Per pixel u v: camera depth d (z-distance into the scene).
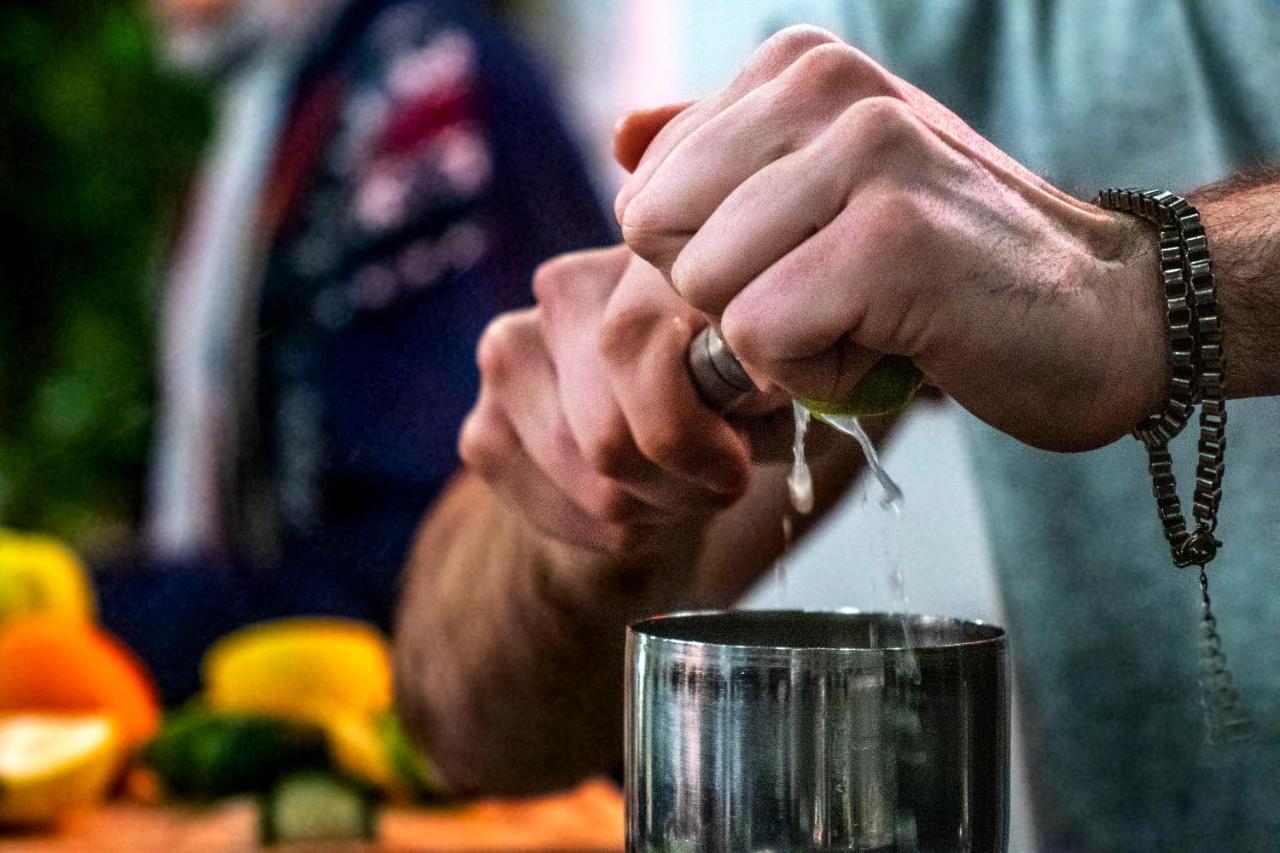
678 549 0.95
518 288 1.49
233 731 1.23
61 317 2.13
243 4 1.83
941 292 0.70
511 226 1.49
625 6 1.94
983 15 1.15
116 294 2.13
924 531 1.31
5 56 2.03
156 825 1.22
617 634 1.00
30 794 1.17
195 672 1.49
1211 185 0.83
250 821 1.24
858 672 0.71
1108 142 1.11
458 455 1.48
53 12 2.07
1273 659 1.07
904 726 0.71
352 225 1.50
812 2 1.26
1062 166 1.12
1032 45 1.14
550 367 0.88
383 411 1.48
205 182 1.89
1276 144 1.09
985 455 1.16
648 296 0.81
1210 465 0.75
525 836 1.20
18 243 2.10
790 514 1.01
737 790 0.71
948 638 0.77
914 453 1.32
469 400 1.47
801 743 0.71
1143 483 1.11
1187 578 1.10
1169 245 0.74
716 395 0.80
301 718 1.26
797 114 0.72
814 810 0.71
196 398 1.80
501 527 1.02
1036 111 1.13
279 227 1.57
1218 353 0.74
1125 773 1.13
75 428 2.08
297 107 1.59
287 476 1.56
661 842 0.73
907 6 1.18
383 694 1.33
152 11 2.01
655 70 1.92
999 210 0.71
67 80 2.04
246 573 1.57
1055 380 0.73
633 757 0.74
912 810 0.71
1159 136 1.10
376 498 1.49
